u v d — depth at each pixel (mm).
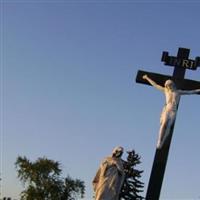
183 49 23234
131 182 49531
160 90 22547
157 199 21203
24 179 70062
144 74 23172
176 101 21922
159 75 23047
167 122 21516
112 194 17594
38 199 68750
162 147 21547
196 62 22875
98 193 17594
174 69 22984
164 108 21969
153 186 21328
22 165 70312
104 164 17938
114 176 17750
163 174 21422
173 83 22188
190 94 22172
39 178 69812
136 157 50750
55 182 70062
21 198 69625
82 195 71375
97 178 18078
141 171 50031
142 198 49094
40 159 71125
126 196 48906
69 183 70812
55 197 69250
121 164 18078
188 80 22703
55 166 70312
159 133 21609
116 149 18203
